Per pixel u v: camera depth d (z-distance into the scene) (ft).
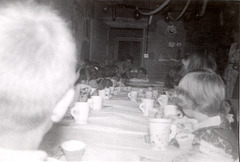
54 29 1.53
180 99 3.78
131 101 7.65
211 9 26.63
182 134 3.47
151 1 27.96
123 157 2.94
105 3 27.86
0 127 1.41
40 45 1.42
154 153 3.25
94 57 25.45
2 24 1.39
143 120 5.17
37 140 1.55
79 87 6.43
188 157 2.97
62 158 2.86
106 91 8.14
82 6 20.76
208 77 3.57
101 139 3.67
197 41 27.73
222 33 25.77
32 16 1.51
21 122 1.41
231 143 3.20
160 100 6.99
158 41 28.71
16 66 1.35
